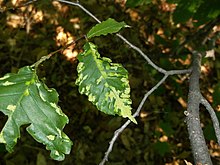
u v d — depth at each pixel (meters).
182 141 3.10
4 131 0.77
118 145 3.02
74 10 3.22
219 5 1.77
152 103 3.13
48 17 3.18
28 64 3.10
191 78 1.50
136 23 3.40
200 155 1.06
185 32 3.45
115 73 0.85
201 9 1.80
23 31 3.18
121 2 3.42
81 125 3.00
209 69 3.38
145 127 3.11
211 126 2.12
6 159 2.74
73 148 2.93
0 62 3.11
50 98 0.80
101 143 2.99
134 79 3.09
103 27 0.88
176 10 1.83
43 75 2.62
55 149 0.79
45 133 0.79
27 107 0.79
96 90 0.84
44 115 0.79
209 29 2.39
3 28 3.17
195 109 1.23
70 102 3.01
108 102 0.83
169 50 3.12
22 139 2.84
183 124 3.13
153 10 3.52
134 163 2.98
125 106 0.83
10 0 2.40
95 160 2.92
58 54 2.60
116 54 2.71
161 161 3.02
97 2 3.36
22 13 3.17
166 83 3.17
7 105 0.78
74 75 2.83
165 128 2.77
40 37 3.16
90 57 0.86
